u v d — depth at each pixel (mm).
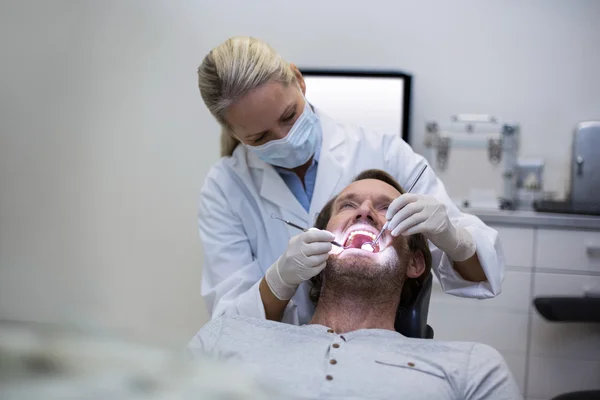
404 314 1588
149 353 687
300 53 3039
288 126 1594
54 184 3250
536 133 2904
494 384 1269
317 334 1410
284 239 1783
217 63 1502
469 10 2898
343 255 1487
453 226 1517
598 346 2537
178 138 3141
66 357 650
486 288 1631
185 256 3186
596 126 2674
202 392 647
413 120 2980
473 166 2852
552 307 2420
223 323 1477
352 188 1641
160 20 3100
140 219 3205
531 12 2857
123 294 3242
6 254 3258
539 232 2545
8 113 3252
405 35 2955
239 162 1834
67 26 3170
